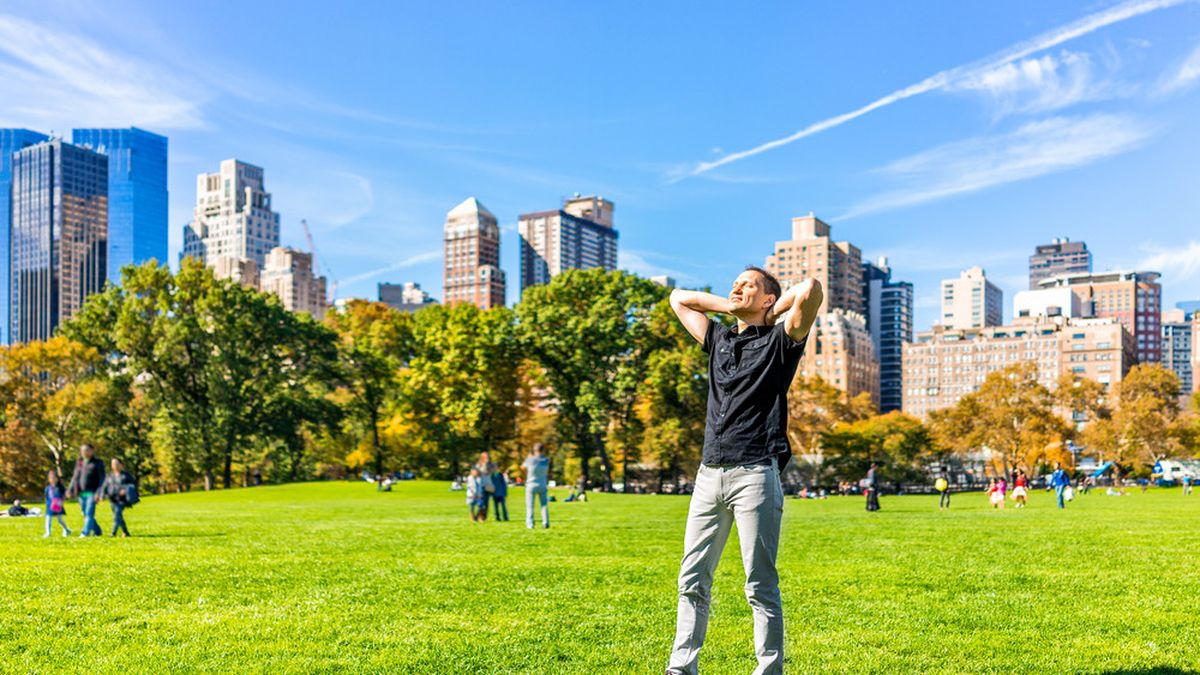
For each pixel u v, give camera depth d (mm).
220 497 47312
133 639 7254
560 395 66750
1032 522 23250
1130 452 92938
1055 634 7539
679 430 63125
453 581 10672
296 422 66500
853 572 11617
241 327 63500
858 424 113312
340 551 14672
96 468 19172
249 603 9023
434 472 74812
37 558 13398
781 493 5137
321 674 6188
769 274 5281
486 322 65562
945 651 6902
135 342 60281
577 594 9664
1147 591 9945
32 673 6195
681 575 5430
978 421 94438
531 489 21250
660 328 64125
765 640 5172
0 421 59625
